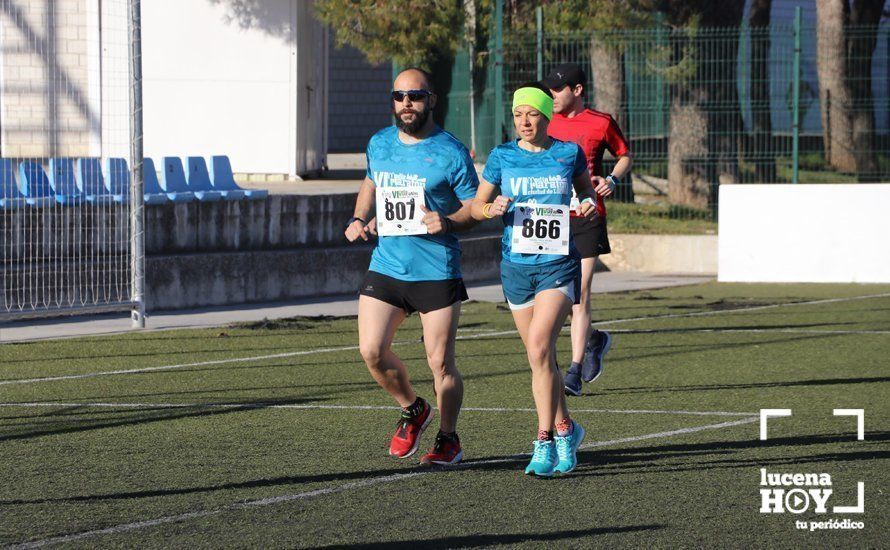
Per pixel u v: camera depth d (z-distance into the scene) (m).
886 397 22.30
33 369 25.55
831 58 60.38
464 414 20.84
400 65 51.09
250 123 51.31
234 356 27.36
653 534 13.86
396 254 16.58
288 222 39.59
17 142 47.00
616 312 35.47
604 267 48.28
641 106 51.53
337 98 86.19
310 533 13.86
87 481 16.23
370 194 17.11
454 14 48.44
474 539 13.64
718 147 50.75
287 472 16.70
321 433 19.27
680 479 16.36
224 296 36.91
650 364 26.30
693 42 49.78
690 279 45.09
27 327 31.86
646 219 49.94
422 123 16.36
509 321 33.47
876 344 29.00
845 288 41.53
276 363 26.38
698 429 19.55
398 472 16.72
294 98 50.94
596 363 22.44
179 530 13.96
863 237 42.91
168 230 36.50
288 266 38.44
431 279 16.52
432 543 13.50
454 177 16.36
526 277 16.36
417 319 34.22
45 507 14.94
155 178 37.38
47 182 34.78
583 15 48.34
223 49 51.16
